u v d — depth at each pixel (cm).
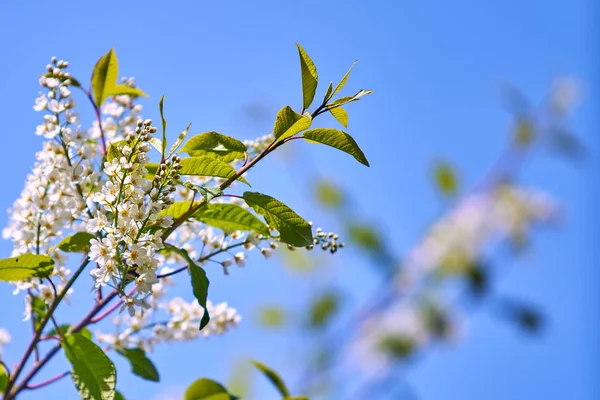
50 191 102
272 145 98
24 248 102
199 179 106
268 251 105
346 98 98
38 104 103
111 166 96
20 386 102
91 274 95
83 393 97
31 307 103
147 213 96
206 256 104
